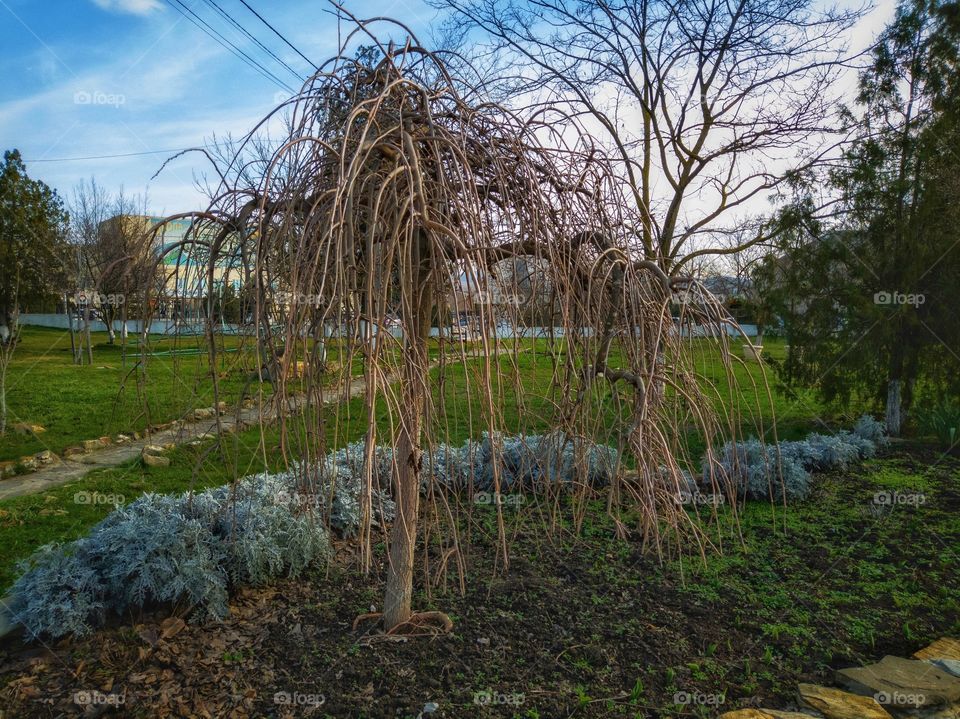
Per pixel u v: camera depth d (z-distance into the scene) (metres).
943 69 7.30
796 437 7.59
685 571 3.70
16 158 16.02
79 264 10.53
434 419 2.12
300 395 1.99
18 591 2.92
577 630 2.97
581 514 2.58
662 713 2.38
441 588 3.35
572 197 2.44
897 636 3.07
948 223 7.25
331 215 1.70
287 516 3.51
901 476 5.95
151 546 3.02
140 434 7.36
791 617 3.22
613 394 2.46
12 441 7.18
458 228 2.09
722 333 2.33
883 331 7.45
